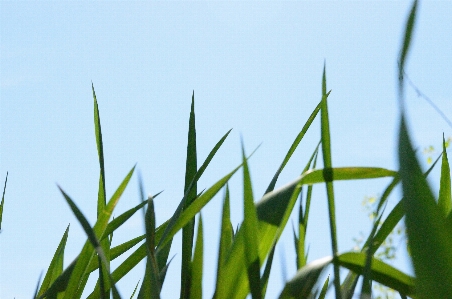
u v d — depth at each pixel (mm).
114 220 1421
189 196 1454
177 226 1372
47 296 1438
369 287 1247
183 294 1391
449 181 1386
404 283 1303
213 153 1445
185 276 1400
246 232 1300
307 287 1267
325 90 1363
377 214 1303
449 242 1078
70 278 1411
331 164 1345
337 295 1279
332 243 1311
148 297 1375
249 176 1304
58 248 1590
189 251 1417
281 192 1320
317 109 1417
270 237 1325
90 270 1456
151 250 1346
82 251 1407
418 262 1087
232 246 1320
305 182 1351
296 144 1420
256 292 1288
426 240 1090
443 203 1380
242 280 1321
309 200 1446
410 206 1096
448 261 1069
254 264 1296
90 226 1331
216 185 1363
